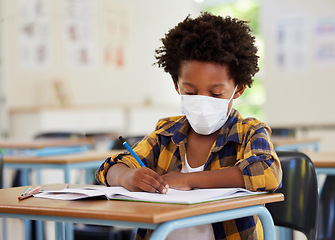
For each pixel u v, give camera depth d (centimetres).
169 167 157
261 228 145
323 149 691
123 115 759
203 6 898
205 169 149
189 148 156
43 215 125
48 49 717
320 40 689
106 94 795
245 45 149
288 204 175
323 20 689
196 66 144
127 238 271
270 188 134
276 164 138
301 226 173
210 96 146
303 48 695
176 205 117
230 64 146
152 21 865
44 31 712
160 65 165
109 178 153
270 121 712
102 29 788
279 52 707
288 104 704
